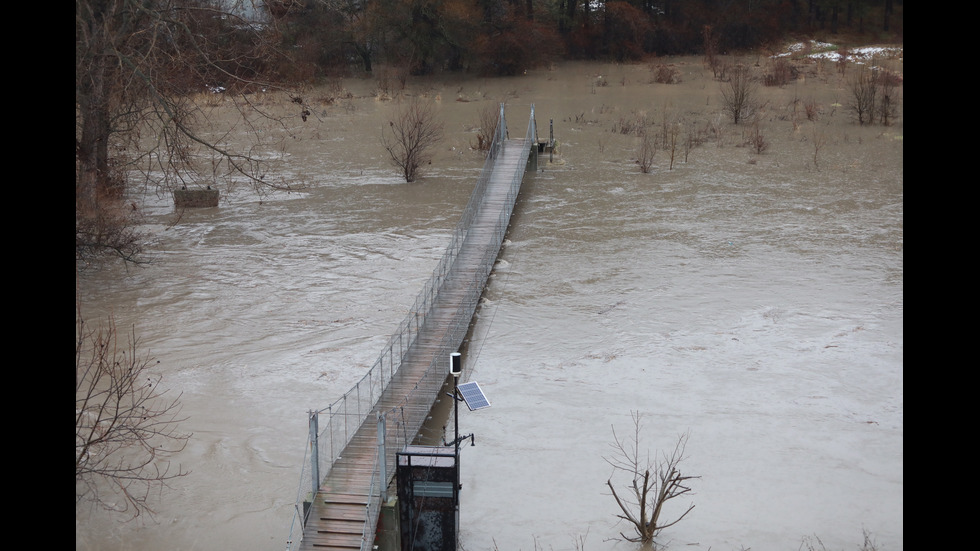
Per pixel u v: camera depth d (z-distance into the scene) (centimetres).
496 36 7575
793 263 3150
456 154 4997
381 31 7406
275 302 2892
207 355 2508
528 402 2225
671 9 8606
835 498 1792
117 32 3522
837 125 5481
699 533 1691
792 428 2070
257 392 2291
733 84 6034
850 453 1956
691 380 2320
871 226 3553
